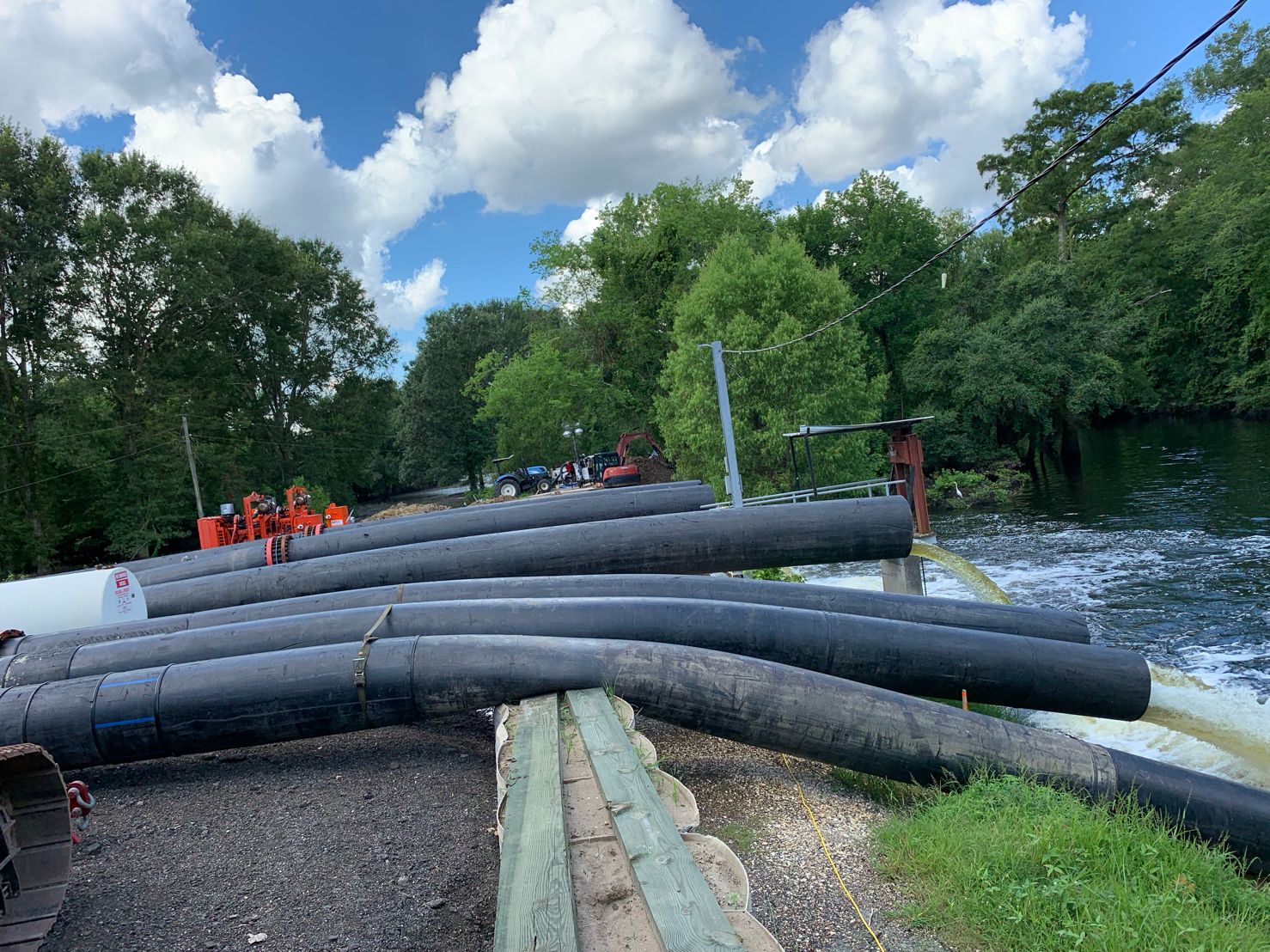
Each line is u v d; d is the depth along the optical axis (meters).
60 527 38.66
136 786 6.18
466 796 5.55
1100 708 7.08
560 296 46.09
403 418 68.44
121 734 6.00
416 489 92.62
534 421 44.94
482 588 8.16
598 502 12.68
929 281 45.62
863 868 4.23
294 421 52.50
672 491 13.06
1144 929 3.34
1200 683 10.23
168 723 6.03
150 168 41.84
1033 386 37.34
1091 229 57.06
